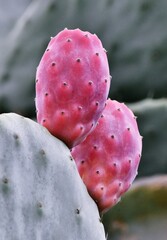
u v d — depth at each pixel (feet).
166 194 3.08
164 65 4.12
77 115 1.61
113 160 1.68
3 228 1.44
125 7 4.15
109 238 3.10
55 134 1.62
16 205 1.46
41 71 1.63
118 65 4.16
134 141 1.70
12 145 1.48
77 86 1.61
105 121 1.68
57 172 1.54
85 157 1.67
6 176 1.46
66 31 1.64
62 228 1.53
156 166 3.81
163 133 3.80
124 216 3.10
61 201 1.54
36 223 1.48
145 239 3.08
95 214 1.61
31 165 1.50
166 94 4.13
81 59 1.61
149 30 4.13
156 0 4.13
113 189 1.68
